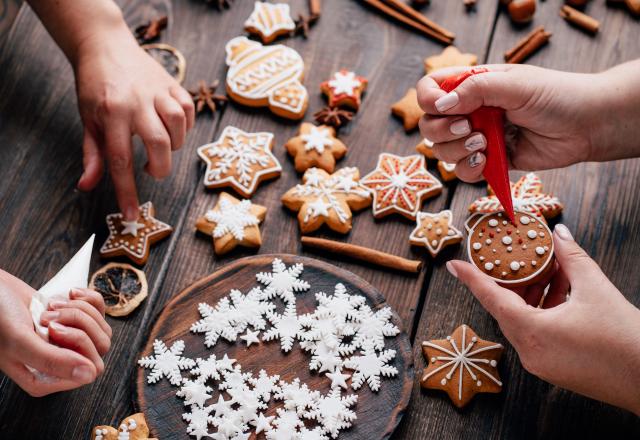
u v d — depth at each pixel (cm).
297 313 66
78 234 70
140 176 73
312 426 62
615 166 73
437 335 66
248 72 76
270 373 64
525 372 65
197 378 64
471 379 64
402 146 74
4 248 70
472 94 61
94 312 61
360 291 67
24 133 74
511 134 68
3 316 56
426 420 63
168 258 70
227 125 75
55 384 59
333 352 65
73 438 63
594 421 63
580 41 78
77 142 74
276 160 73
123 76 69
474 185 72
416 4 80
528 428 63
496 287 61
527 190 70
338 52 79
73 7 71
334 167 73
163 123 69
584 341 59
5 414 64
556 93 63
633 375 58
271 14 79
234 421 62
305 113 76
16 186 72
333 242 69
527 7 78
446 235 69
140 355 65
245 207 70
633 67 65
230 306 67
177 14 80
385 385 64
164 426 62
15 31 78
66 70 77
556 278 65
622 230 70
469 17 80
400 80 77
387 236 70
